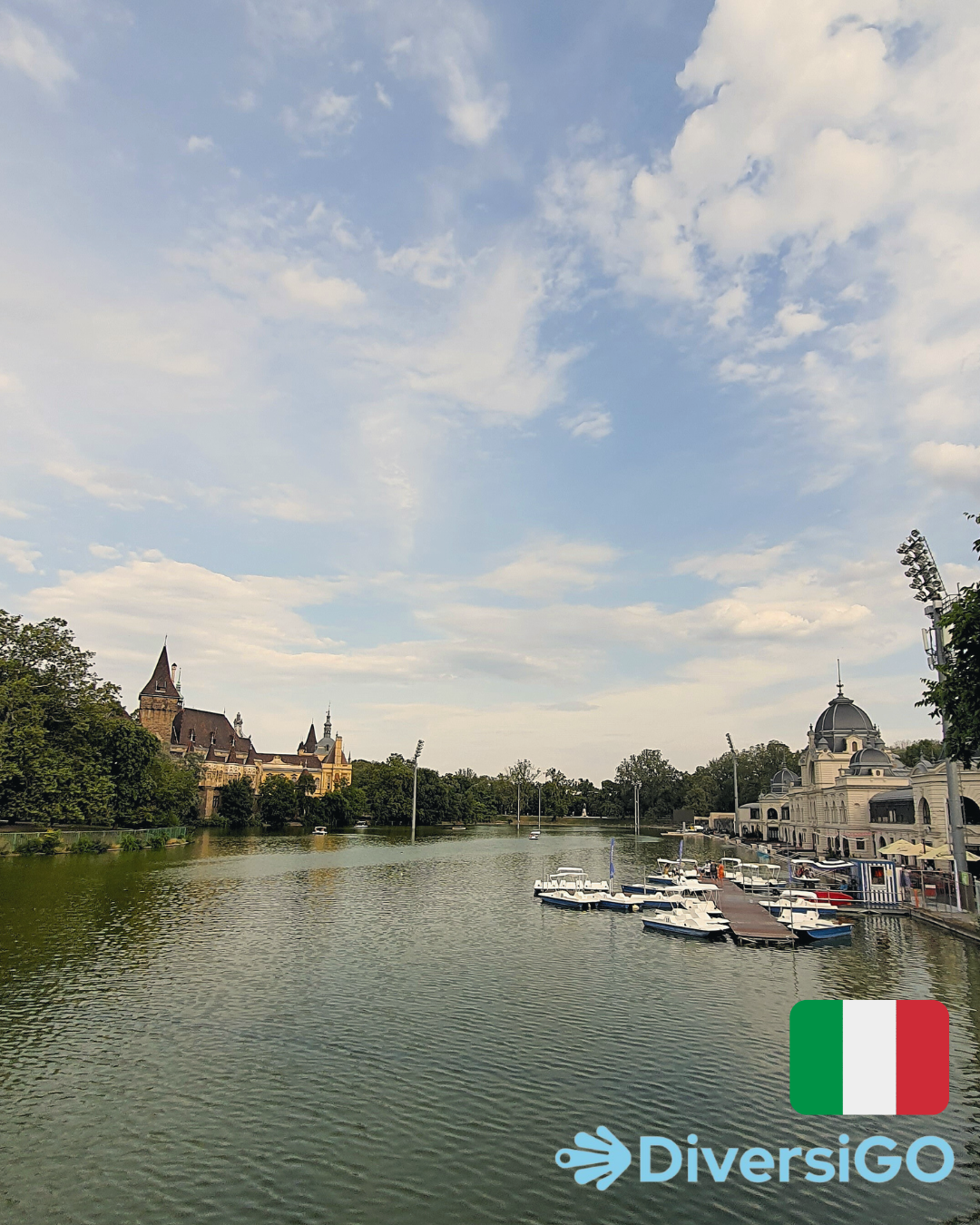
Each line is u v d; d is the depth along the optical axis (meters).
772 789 166.62
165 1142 21.64
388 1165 20.53
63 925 51.22
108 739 113.06
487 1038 30.06
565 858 115.12
